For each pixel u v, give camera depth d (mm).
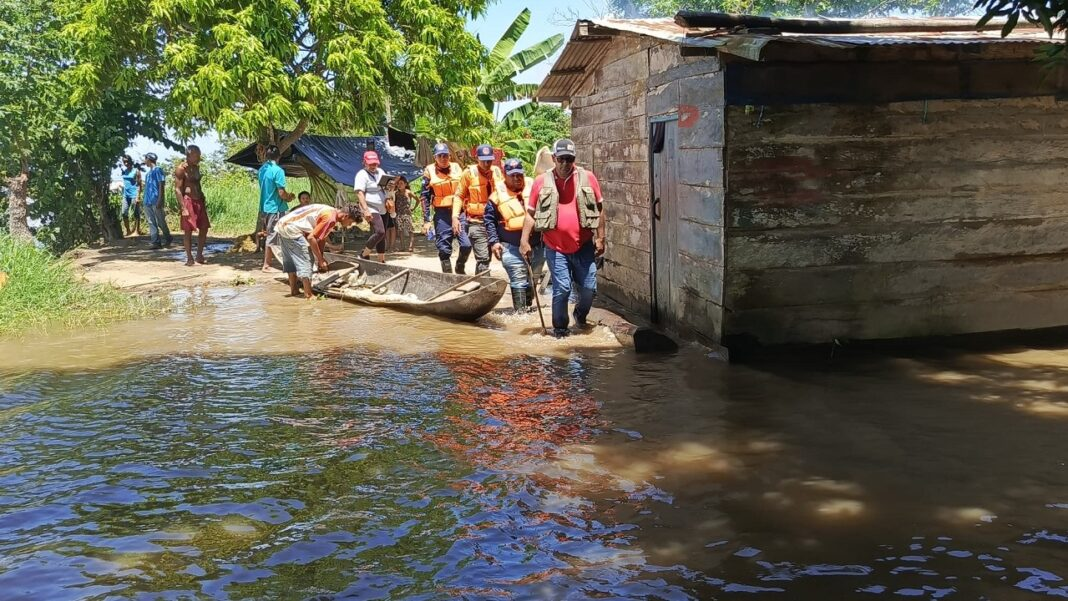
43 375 7172
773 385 6309
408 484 4547
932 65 7086
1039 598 3197
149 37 14219
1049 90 7316
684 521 3977
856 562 3512
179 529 4051
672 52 8039
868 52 6617
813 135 7000
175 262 14977
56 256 17328
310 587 3451
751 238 7051
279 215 13477
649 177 8828
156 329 9180
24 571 3621
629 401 6008
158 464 4941
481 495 4371
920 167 7223
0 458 5082
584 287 8445
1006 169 7383
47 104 17141
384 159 18031
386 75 15297
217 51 13438
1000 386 6133
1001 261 7539
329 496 4410
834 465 4637
